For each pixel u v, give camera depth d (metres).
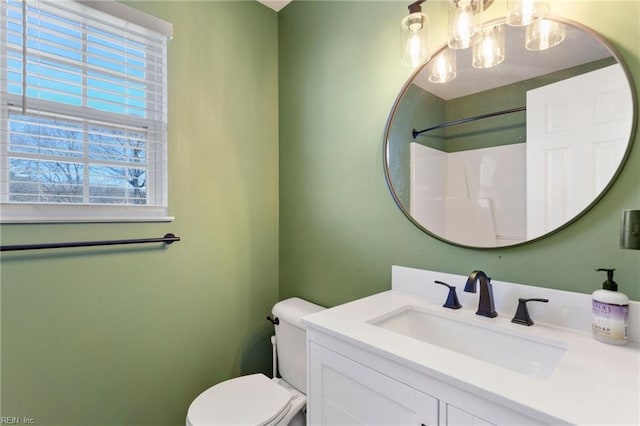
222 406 1.19
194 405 1.20
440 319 1.03
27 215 1.10
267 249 1.83
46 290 1.13
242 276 1.72
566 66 0.89
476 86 1.08
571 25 0.89
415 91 1.24
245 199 1.73
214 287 1.60
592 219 0.86
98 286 1.24
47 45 1.14
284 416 1.21
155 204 1.42
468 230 1.09
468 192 1.09
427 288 1.18
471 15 0.99
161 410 1.42
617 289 0.81
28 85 1.11
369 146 1.41
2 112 1.07
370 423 0.79
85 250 1.21
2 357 1.05
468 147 1.09
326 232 1.61
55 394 1.15
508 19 0.94
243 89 1.72
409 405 0.70
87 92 1.25
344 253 1.53
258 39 1.79
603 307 0.77
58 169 1.19
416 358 0.70
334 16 1.56
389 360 0.74
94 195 1.27
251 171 1.76
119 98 1.33
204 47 1.55
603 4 0.84
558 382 0.59
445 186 1.15
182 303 1.48
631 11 0.80
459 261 1.12
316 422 0.95
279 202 1.88
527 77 0.97
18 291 1.08
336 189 1.56
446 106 1.15
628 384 0.59
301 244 1.75
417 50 1.13
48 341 1.13
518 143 0.98
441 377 0.64
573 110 0.88
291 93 1.81
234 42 1.68
